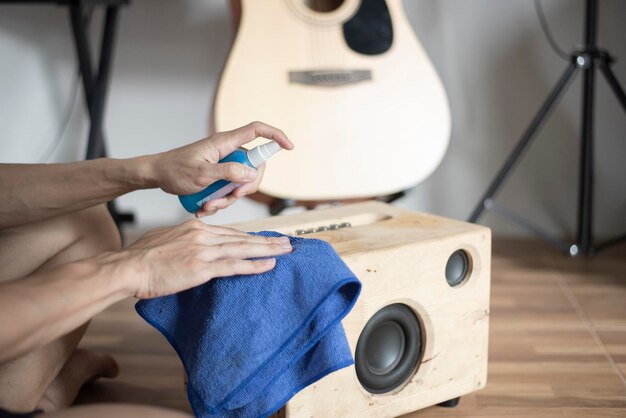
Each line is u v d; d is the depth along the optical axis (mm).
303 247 943
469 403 1229
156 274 776
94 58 2199
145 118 2244
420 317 1120
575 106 2150
